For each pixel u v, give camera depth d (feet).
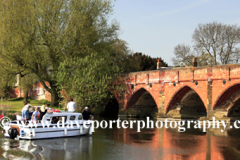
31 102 178.40
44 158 55.77
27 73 130.52
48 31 123.03
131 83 133.59
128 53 189.37
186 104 118.32
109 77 123.03
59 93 129.29
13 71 122.21
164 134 83.92
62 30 124.67
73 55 128.98
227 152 61.82
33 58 119.75
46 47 124.47
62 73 117.29
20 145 64.95
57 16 123.03
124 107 136.98
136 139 75.56
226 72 98.27
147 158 56.75
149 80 124.67
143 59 219.20
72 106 80.02
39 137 70.90
